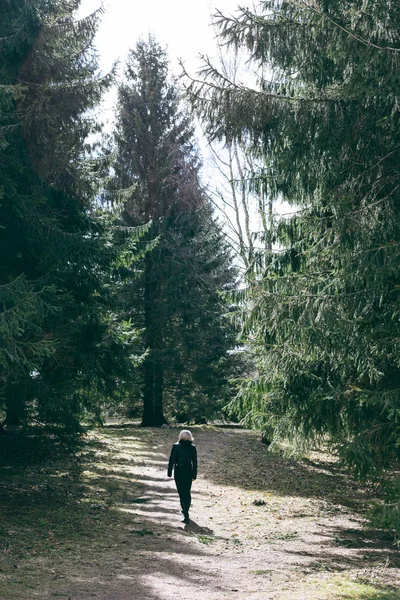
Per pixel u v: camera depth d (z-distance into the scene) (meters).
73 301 14.48
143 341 32.47
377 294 9.62
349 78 9.34
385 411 10.45
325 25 9.13
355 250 9.58
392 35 9.33
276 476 19.28
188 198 33.00
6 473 16.08
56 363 13.90
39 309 12.02
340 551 10.72
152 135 33.19
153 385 33.62
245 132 10.55
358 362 10.53
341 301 9.69
